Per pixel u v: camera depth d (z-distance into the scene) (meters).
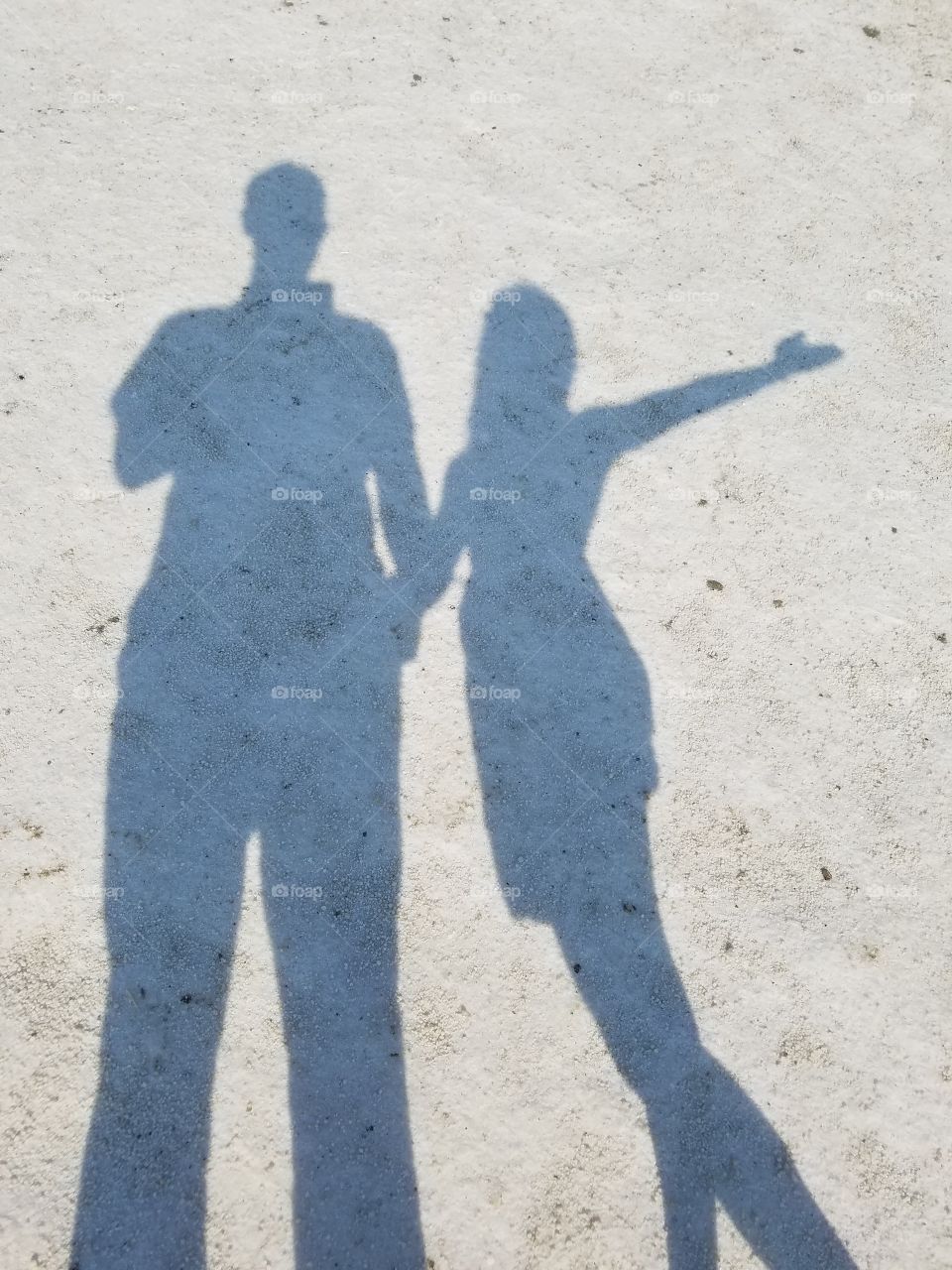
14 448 3.52
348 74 4.56
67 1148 2.50
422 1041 2.70
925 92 4.78
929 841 3.04
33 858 2.85
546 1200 2.53
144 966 2.74
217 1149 2.54
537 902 2.90
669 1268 2.47
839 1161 2.61
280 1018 2.71
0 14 4.58
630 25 4.91
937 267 4.22
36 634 3.19
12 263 3.90
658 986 2.80
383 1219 2.49
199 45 4.59
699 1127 2.63
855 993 2.81
